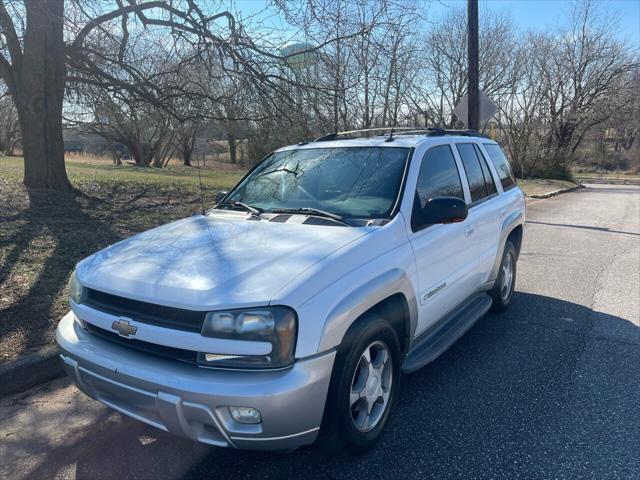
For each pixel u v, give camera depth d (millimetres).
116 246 3475
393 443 3250
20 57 10523
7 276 5598
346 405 2840
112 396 2836
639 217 15398
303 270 2760
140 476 2922
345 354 2820
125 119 15883
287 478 2904
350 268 2941
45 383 3934
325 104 10531
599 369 4371
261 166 4652
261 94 10320
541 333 5230
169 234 3545
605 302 6344
